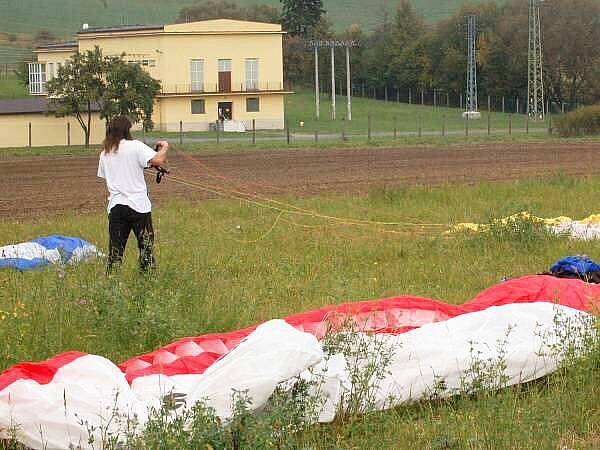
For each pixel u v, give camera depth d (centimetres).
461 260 1795
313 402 862
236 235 2172
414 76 14838
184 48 10100
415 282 1598
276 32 10412
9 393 855
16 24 18962
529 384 1007
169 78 10081
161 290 1327
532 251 1872
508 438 844
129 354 1120
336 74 15450
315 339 877
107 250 1934
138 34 10144
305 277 1630
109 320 1151
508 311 1068
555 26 13425
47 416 835
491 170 4581
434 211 2694
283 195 3419
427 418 904
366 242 2034
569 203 2827
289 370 827
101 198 3484
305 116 12062
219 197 3347
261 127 10450
